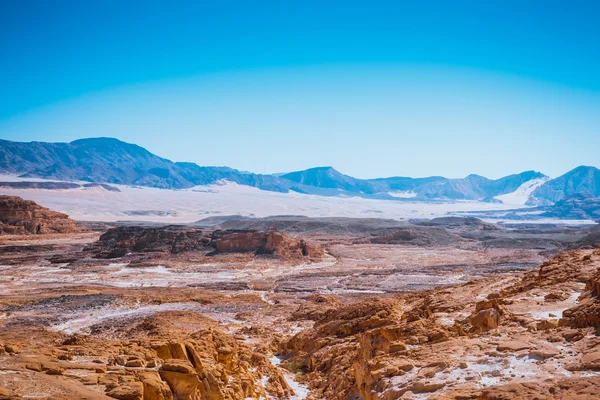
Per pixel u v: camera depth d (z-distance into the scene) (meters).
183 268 146.38
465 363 23.97
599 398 18.16
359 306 52.06
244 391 31.33
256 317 76.31
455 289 55.94
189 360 27.14
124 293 97.19
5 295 95.12
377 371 25.47
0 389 19.09
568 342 25.25
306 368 46.03
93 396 19.64
